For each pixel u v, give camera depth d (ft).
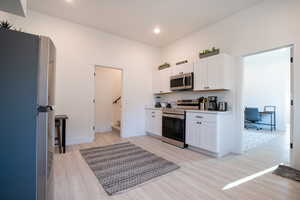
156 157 9.14
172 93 15.08
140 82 15.57
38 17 10.39
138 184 6.16
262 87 20.97
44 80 3.71
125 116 14.64
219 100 10.90
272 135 15.88
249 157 9.30
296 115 7.56
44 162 3.71
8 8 4.58
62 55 11.36
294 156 7.61
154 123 14.35
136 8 9.76
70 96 11.72
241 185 6.15
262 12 8.87
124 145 11.73
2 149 3.18
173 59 15.31
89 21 11.56
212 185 6.14
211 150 9.34
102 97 17.62
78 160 8.61
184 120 11.19
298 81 7.54
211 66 10.36
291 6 7.82
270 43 8.54
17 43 3.33
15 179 3.29
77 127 12.05
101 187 5.92
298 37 7.57
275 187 6.00
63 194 5.42
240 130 9.84
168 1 9.02
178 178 6.70
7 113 3.23
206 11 9.99
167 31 12.98
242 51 9.78
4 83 3.21
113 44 13.80
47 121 3.76
